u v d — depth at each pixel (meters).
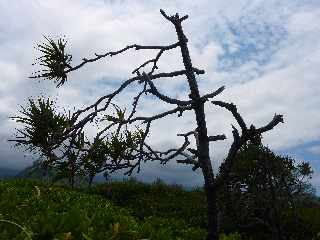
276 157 12.72
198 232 12.28
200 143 4.94
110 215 7.02
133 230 6.61
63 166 3.94
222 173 4.70
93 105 4.50
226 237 14.42
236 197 11.66
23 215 6.65
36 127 3.76
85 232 5.52
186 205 23.39
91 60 4.80
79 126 4.14
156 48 5.29
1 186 10.88
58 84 4.61
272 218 11.56
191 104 4.93
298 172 17.88
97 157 4.04
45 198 10.52
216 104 4.03
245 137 4.12
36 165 3.90
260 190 11.38
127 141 4.23
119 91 4.63
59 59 4.50
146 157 4.56
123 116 4.34
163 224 13.07
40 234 5.20
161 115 4.67
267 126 3.96
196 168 4.91
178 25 5.25
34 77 4.46
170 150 4.84
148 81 4.77
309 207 19.36
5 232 5.11
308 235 16.83
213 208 4.89
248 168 11.63
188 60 5.17
